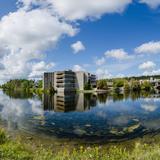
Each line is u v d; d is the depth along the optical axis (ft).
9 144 39.04
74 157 33.24
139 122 120.06
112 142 78.28
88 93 437.99
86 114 154.10
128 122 120.67
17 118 137.08
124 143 76.43
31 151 37.55
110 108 187.62
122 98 294.25
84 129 102.63
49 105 218.18
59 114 155.02
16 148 36.40
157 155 30.25
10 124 114.93
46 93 471.21
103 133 93.71
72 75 540.52
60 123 119.24
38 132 94.99
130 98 292.81
